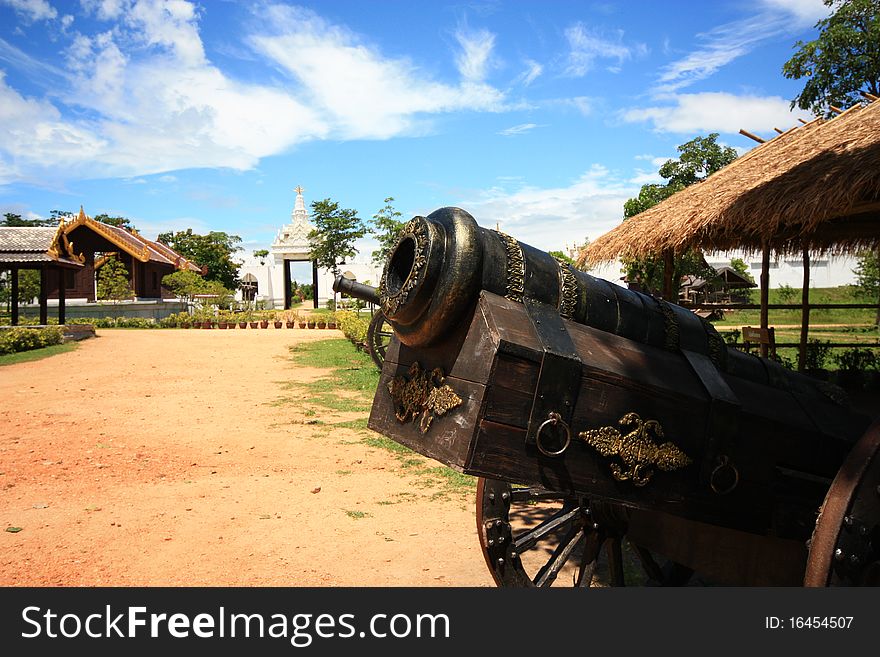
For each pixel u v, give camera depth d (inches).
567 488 91.4
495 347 85.9
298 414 406.3
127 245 1553.9
